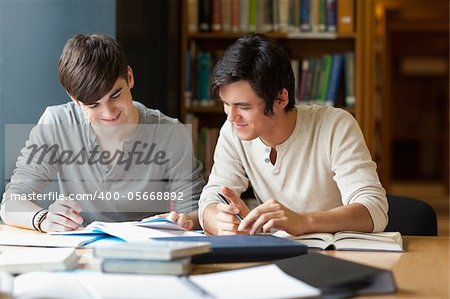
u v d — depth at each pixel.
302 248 1.77
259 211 2.01
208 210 2.29
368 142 4.65
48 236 2.17
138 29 3.97
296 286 1.39
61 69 2.31
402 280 1.62
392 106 15.53
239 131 2.19
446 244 2.13
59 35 3.60
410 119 15.59
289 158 2.40
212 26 4.77
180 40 4.71
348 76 4.68
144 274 1.54
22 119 3.59
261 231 2.16
